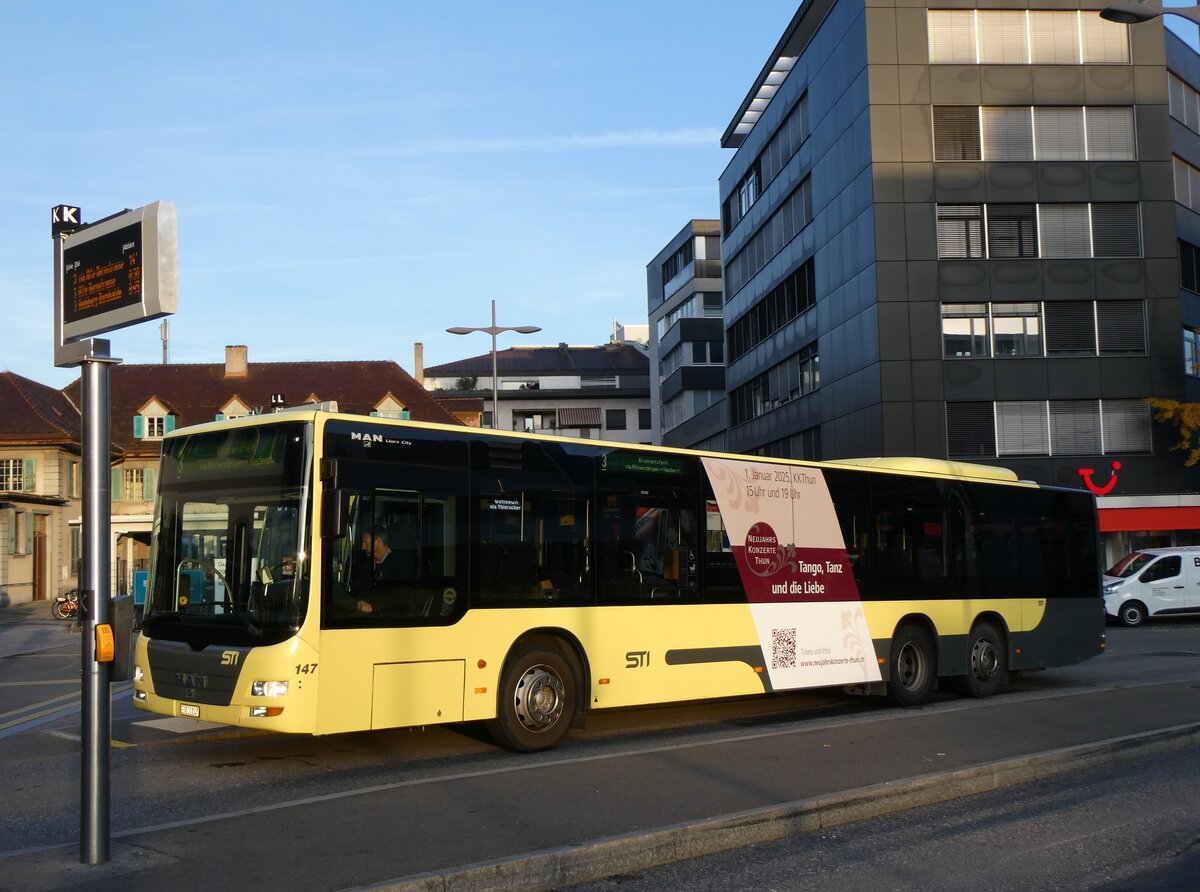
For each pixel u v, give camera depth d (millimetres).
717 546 12469
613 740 11633
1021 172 36281
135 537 24594
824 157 39781
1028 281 36000
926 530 15078
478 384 90562
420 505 9961
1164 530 36562
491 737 10992
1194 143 40500
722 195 55156
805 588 13352
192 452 10133
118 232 6312
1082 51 36875
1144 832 7824
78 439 50125
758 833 7504
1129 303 36531
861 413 36719
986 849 7336
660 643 11750
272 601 9203
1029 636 16391
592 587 11234
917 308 35500
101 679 6367
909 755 9914
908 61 36125
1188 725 11656
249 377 62062
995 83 36375
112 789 9141
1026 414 35781
